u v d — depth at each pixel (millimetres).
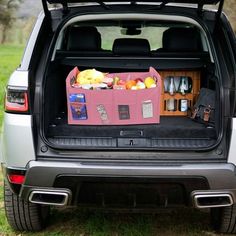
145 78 3938
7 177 3455
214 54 3641
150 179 3260
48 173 3279
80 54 4129
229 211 3701
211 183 3271
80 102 3596
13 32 45500
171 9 3943
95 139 3512
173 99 4211
